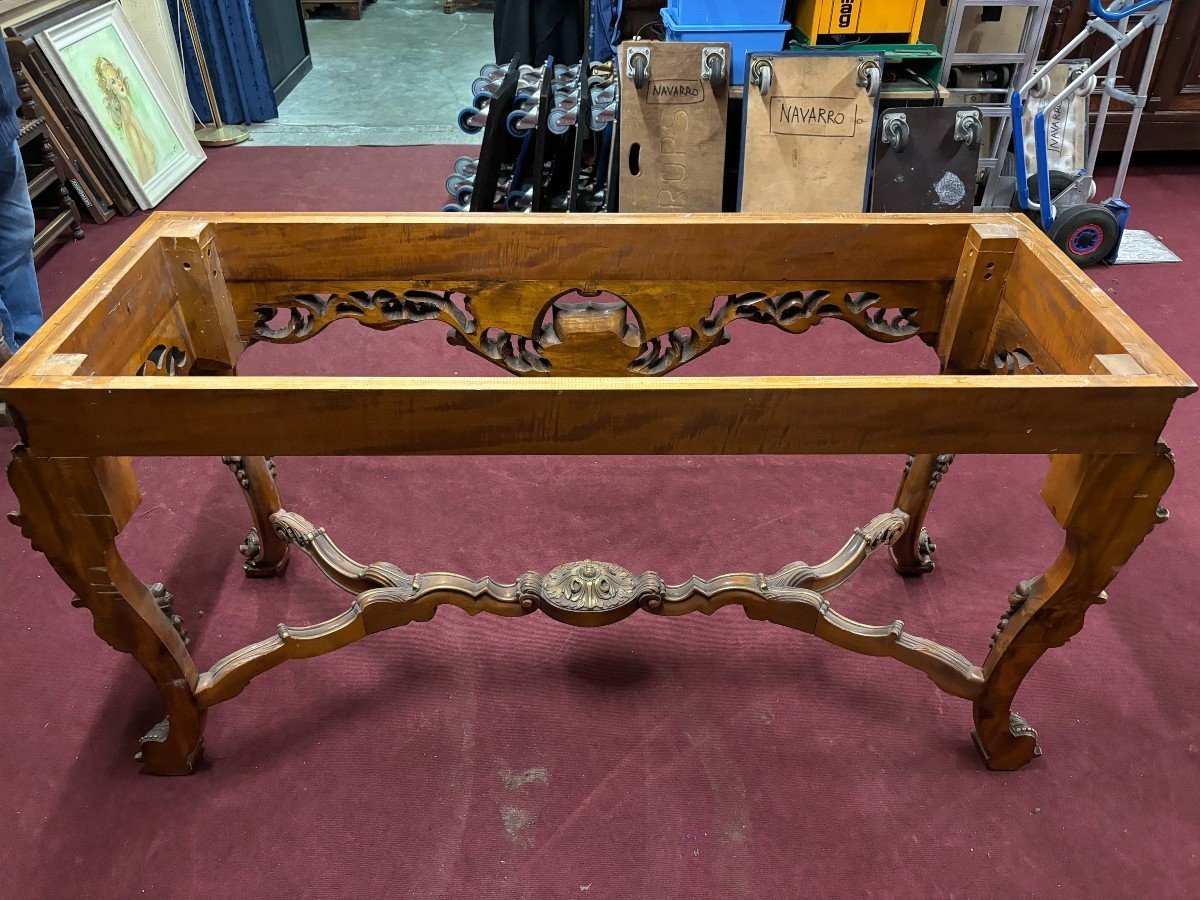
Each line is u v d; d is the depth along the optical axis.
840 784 1.46
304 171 4.05
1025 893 1.31
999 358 1.48
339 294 1.50
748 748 1.52
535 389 1.05
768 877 1.32
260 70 4.59
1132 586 1.84
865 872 1.33
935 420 1.09
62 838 1.36
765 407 1.07
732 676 1.65
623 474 2.18
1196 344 2.69
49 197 3.42
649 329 1.55
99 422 1.04
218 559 1.90
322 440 1.09
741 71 3.16
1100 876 1.33
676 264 1.47
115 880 1.31
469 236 1.43
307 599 1.80
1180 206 3.65
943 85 3.24
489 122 3.08
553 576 1.45
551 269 1.47
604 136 3.34
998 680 1.37
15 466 1.07
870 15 3.12
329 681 1.63
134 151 3.69
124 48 3.82
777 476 2.17
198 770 1.47
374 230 1.42
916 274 1.49
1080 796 1.44
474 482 2.15
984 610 1.78
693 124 3.11
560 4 4.27
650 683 1.63
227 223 1.41
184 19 4.35
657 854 1.35
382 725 1.55
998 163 3.44
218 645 1.69
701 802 1.43
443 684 1.63
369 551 1.92
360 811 1.41
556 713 1.58
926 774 1.47
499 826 1.39
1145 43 3.63
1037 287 1.33
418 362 2.63
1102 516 1.16
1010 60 3.20
